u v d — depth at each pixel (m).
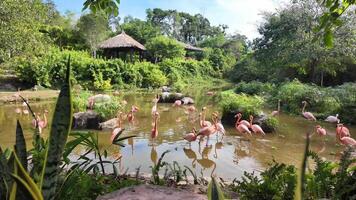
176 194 1.92
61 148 1.46
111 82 24.20
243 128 8.95
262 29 22.45
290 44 19.59
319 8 18.47
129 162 6.38
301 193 0.94
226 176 5.71
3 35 13.88
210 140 8.69
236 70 31.48
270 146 8.10
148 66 27.23
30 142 7.51
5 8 13.84
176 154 7.20
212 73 37.66
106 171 5.48
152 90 24.27
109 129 9.55
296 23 19.23
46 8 17.53
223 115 11.55
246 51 53.66
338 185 2.23
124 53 35.47
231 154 7.32
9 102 15.72
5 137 8.55
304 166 0.94
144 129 10.02
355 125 11.34
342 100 12.73
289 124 11.20
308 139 0.94
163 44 37.12
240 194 2.57
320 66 19.30
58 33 34.94
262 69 25.14
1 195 1.60
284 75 22.59
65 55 23.45
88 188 2.28
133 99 18.73
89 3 4.09
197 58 44.41
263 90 18.42
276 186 2.35
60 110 1.44
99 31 33.31
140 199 1.81
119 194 1.90
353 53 17.86
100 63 24.14
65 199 2.05
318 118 12.22
